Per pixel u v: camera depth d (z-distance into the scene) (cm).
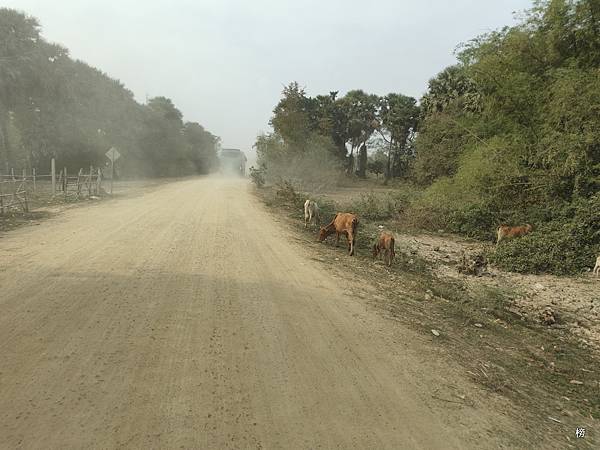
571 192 1443
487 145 1705
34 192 1997
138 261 799
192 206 1831
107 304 570
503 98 1625
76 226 1170
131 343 466
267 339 512
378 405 399
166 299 608
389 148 5416
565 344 675
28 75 3128
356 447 335
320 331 557
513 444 367
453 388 452
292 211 1917
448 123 2648
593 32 1485
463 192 1753
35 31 3325
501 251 1226
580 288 1002
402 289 843
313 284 772
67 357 425
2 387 367
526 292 940
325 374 446
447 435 365
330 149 4062
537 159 1484
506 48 1628
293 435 341
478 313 766
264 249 1026
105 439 313
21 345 443
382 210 1989
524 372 535
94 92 4081
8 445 299
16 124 3347
